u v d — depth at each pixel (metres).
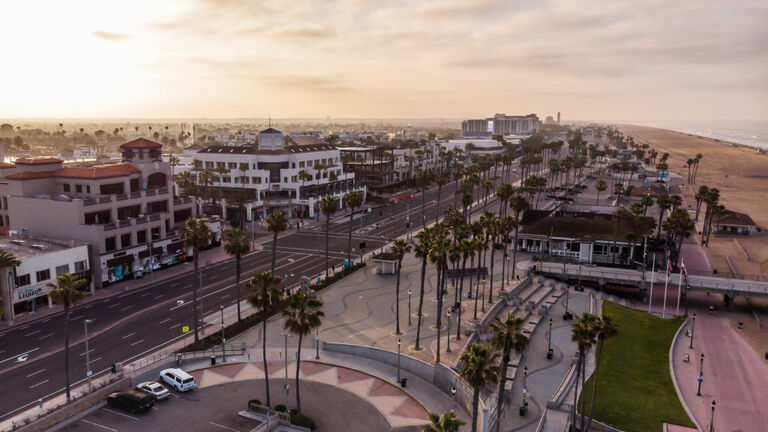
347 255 119.44
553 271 107.88
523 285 100.38
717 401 62.28
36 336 71.19
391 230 147.75
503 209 184.50
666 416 57.97
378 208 185.62
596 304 94.12
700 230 161.00
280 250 123.06
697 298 102.88
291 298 50.75
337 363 66.62
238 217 152.38
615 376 67.19
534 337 78.56
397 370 65.19
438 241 69.88
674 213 116.12
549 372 67.31
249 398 57.00
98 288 92.31
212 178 160.00
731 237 152.88
